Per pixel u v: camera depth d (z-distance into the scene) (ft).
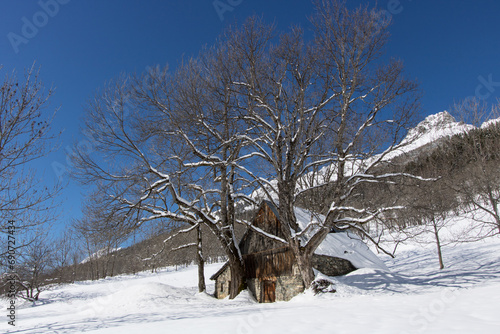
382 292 55.67
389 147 57.93
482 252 87.56
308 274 57.77
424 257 106.93
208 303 70.90
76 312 80.18
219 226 75.20
